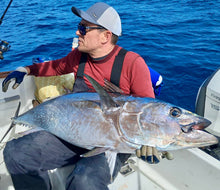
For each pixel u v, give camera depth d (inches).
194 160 70.9
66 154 67.2
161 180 78.3
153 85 109.9
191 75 177.2
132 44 241.1
